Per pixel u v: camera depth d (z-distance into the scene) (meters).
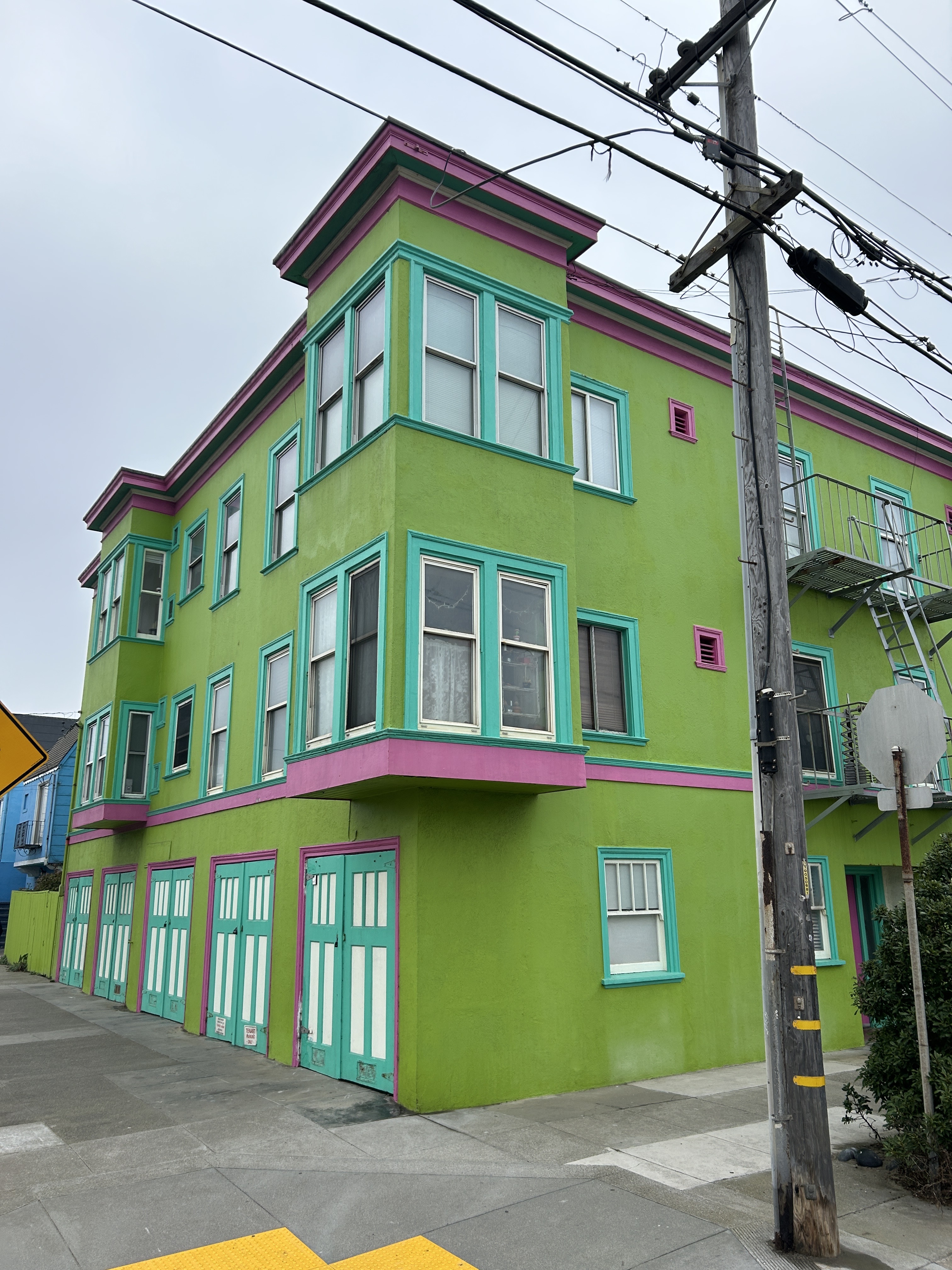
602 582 11.93
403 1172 6.99
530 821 10.27
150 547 18.97
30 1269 5.42
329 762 9.66
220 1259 5.55
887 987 7.79
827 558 13.12
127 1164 7.26
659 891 11.51
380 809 10.05
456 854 9.55
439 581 9.66
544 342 11.25
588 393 12.55
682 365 13.73
